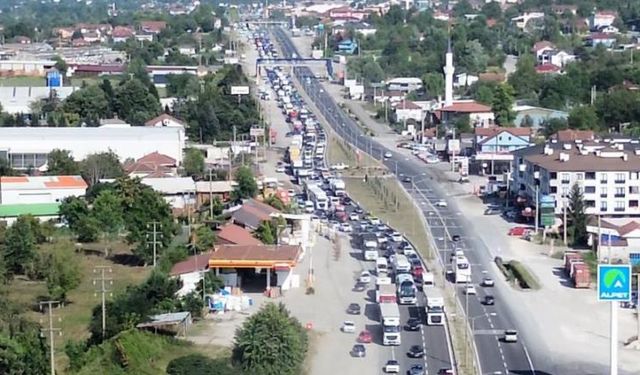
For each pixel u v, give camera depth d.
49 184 126.69
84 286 97.06
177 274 96.12
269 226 110.56
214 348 81.00
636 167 121.62
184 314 85.44
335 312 91.88
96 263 105.00
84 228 112.25
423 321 89.06
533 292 97.62
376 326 88.31
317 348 83.00
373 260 108.31
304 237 113.38
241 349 77.12
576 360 80.88
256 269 98.81
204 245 104.62
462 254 106.25
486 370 78.81
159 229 107.56
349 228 121.56
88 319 86.94
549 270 104.88
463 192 141.25
